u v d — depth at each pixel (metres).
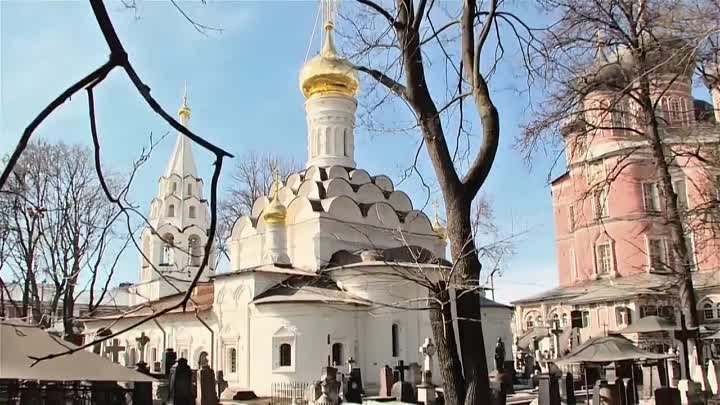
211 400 26.97
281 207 45.31
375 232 45.16
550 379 23.00
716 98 40.75
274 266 42.41
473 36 10.55
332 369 29.89
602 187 27.16
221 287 42.00
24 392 14.77
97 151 3.11
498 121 10.38
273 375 37.44
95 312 16.33
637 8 22.39
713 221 25.31
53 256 32.84
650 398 27.23
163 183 56.94
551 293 55.69
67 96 2.70
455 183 10.31
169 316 46.00
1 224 35.03
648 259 48.69
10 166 2.54
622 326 48.09
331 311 38.12
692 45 14.55
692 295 25.08
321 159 48.59
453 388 9.92
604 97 25.73
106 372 12.64
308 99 49.81
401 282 38.41
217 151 3.24
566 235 58.09
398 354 39.09
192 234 54.44
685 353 24.02
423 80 10.54
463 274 10.09
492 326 47.91
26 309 31.33
